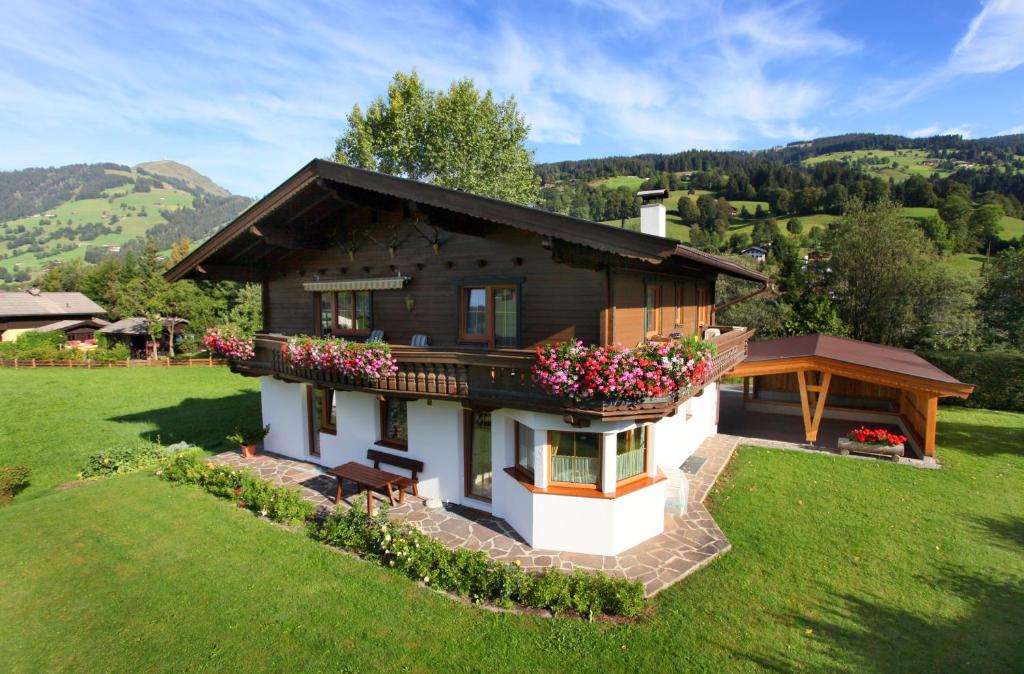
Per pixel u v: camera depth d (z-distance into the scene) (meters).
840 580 7.95
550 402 8.24
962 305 23.25
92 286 70.38
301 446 13.70
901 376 13.52
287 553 8.80
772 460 13.54
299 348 11.12
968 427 17.00
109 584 7.94
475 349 9.85
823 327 24.78
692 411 13.91
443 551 8.12
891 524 9.82
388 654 6.41
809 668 6.14
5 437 17.31
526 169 33.34
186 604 7.41
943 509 10.51
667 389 7.99
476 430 10.53
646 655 6.35
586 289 8.98
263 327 14.70
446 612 7.20
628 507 8.80
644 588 7.61
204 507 10.74
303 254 13.58
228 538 9.36
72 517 10.32
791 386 19.34
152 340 44.47
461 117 29.09
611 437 8.62
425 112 29.33
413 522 9.84
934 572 8.18
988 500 10.95
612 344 8.73
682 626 6.86
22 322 49.75
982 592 7.66
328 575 8.12
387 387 10.10
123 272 65.62
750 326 27.30
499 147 31.80
